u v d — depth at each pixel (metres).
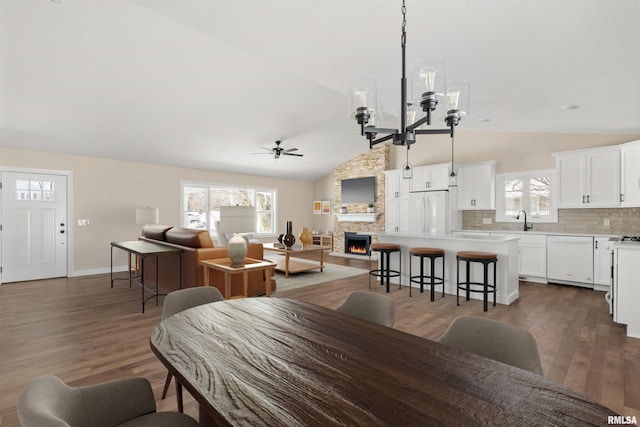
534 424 0.80
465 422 0.81
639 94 2.64
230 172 8.30
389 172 7.72
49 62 3.54
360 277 5.82
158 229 5.21
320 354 1.21
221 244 5.76
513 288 4.32
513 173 6.25
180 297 1.96
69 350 2.75
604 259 4.80
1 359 2.58
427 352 1.23
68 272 5.80
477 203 6.48
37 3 2.78
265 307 1.81
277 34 2.04
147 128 5.41
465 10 1.58
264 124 5.91
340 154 8.48
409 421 0.82
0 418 1.86
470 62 2.16
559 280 5.25
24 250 5.41
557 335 3.10
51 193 5.66
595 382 2.24
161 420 1.24
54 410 0.92
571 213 5.59
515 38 1.79
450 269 4.67
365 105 1.70
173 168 7.22
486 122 4.21
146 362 2.55
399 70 2.57
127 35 3.28
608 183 4.92
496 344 1.39
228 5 1.76
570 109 3.20
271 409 0.87
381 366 1.12
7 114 4.38
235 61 3.97
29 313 3.74
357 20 1.83
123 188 6.46
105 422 1.18
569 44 1.80
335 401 0.91
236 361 1.16
